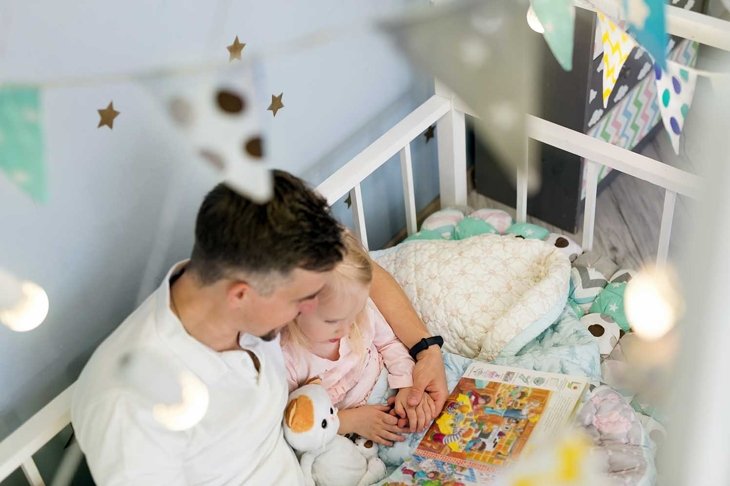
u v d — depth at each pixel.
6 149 0.67
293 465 1.31
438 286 1.61
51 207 1.21
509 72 0.57
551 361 1.47
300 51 1.47
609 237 2.10
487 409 1.39
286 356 1.38
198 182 1.39
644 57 1.92
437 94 1.68
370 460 1.41
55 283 1.27
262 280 1.04
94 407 1.08
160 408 1.07
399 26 0.60
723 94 0.48
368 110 1.69
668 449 0.55
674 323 1.45
